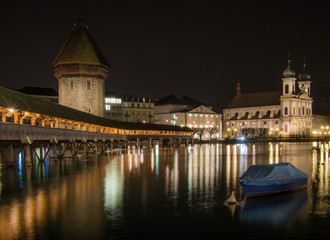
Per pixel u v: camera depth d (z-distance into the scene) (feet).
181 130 446.19
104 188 106.01
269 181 93.04
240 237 63.72
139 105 583.17
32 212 78.02
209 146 413.39
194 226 69.15
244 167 164.04
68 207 82.23
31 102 171.83
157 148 359.87
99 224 69.87
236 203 85.97
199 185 111.45
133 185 111.34
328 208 81.71
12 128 139.44
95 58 345.51
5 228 67.26
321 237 63.98
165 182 117.39
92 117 282.15
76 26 358.43
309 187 105.81
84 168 157.28
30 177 128.16
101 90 355.36
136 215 76.02
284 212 78.33
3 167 158.71
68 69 340.59
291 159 212.23
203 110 654.12
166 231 66.28
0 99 140.26
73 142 210.79
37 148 279.90
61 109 215.92
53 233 64.69
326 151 300.81
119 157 224.94
